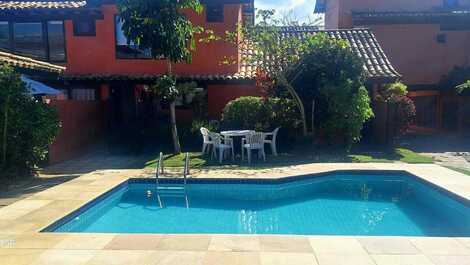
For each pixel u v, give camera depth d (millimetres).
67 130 14961
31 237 6199
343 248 5680
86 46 18703
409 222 8484
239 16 19281
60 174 11891
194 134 16750
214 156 14430
